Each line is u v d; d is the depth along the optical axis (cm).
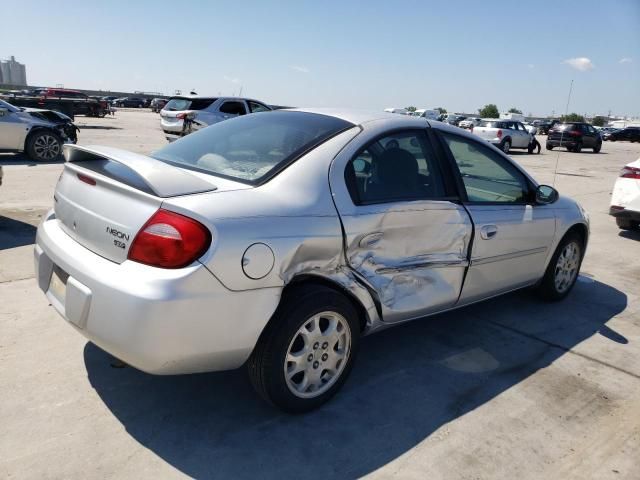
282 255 250
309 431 270
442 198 334
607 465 261
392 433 274
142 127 2606
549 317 441
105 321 231
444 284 338
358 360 347
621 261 636
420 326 406
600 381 341
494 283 385
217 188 256
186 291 225
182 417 274
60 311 260
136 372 311
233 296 238
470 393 317
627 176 733
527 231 396
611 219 901
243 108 1636
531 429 286
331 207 274
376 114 333
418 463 253
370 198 295
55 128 1195
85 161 300
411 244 312
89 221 255
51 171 1030
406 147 324
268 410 284
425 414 292
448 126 356
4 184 855
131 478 230
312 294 264
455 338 389
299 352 271
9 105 1148
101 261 243
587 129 2736
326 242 267
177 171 255
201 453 248
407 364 346
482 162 370
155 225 229
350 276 284
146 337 224
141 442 253
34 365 309
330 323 281
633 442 279
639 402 319
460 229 338
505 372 344
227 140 319
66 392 287
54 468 232
